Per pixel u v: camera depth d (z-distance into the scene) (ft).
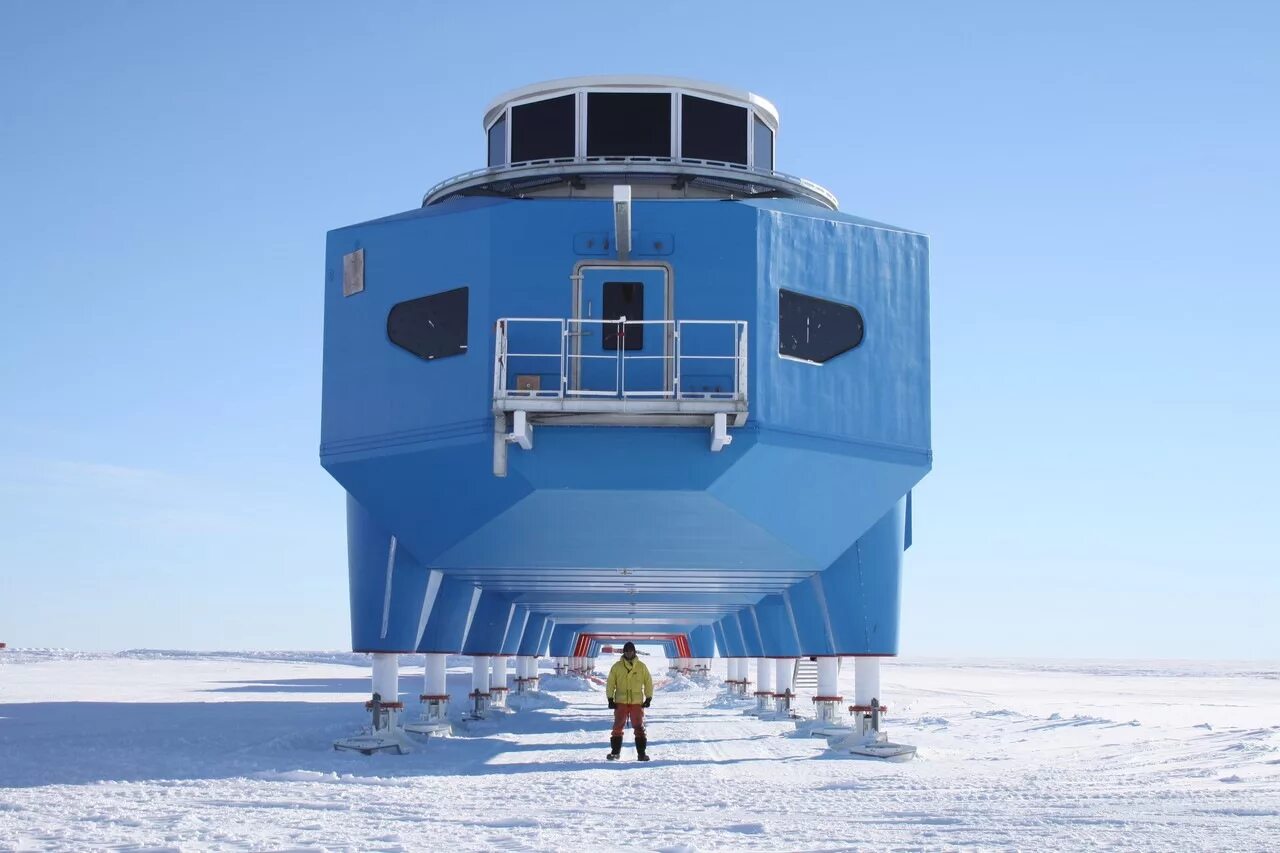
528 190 72.54
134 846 31.42
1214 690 264.31
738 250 63.62
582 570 77.30
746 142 74.69
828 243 66.49
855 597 70.69
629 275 63.57
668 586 90.53
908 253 69.31
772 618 106.52
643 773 58.95
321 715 107.04
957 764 64.95
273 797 45.19
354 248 69.05
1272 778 54.08
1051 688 266.16
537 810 41.88
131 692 160.35
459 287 64.90
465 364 63.77
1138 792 47.57
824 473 65.00
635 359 62.80
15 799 42.83
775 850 31.58
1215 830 35.55
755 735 96.12
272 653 567.59
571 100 73.56
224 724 92.27
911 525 79.87
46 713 105.91
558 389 62.59
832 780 54.75
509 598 112.16
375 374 67.21
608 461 61.62
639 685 67.00
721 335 62.95
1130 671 508.53
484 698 122.31
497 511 65.21
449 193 74.49
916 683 299.38
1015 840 33.71
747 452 61.36
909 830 36.17
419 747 73.15
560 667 287.89
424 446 64.28
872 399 66.74
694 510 64.08
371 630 71.92
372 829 35.94
